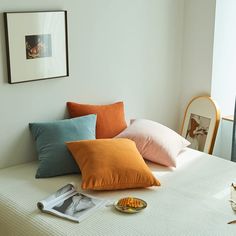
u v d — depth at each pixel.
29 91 2.88
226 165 2.93
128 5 3.26
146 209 2.30
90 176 2.47
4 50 2.72
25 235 2.19
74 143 2.73
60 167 2.72
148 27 3.42
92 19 3.09
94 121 3.03
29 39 2.78
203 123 3.55
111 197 2.45
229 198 2.44
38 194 2.48
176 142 3.04
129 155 2.63
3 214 2.35
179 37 3.65
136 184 2.52
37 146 2.86
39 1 2.81
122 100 3.40
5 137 2.84
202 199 2.43
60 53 2.96
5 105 2.79
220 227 2.12
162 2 3.46
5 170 2.83
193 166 2.90
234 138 3.49
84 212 2.25
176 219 2.20
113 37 3.23
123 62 3.33
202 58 3.56
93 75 3.18
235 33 3.60
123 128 3.20
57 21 2.89
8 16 2.66
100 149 2.63
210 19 3.44
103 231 2.08
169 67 3.65
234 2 3.52
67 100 3.08
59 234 2.07
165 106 3.71
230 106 3.73
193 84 3.67
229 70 3.64
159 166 2.90
